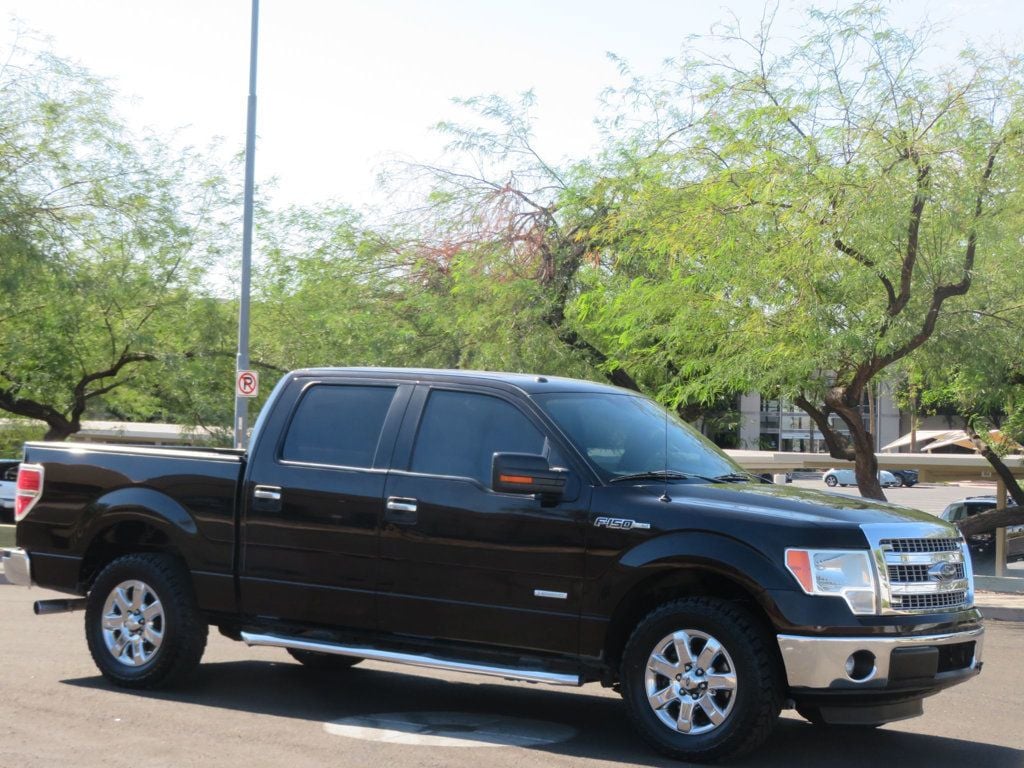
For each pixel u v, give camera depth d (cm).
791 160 1530
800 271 1470
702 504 654
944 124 1456
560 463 689
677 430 778
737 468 771
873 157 1450
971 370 1628
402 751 639
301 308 2464
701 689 631
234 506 774
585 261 2027
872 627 613
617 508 662
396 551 715
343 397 771
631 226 1777
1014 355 1595
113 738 655
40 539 847
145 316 2319
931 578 648
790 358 1513
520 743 670
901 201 1402
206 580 776
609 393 770
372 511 725
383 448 739
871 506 684
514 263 2084
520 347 2005
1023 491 1947
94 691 787
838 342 1458
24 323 2231
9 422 2744
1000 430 1962
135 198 2220
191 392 2373
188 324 2344
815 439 7331
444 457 721
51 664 888
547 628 673
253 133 2102
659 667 641
